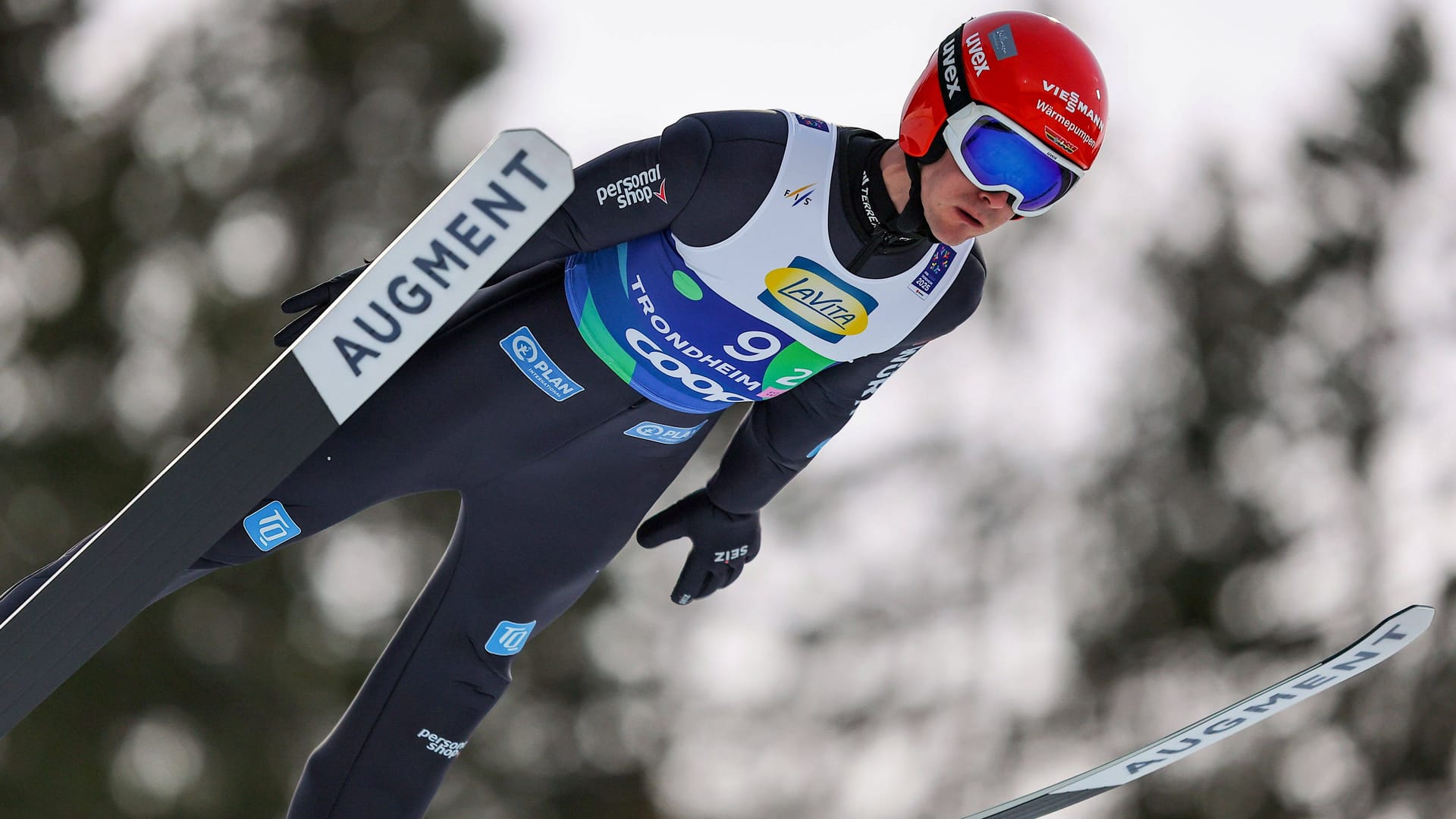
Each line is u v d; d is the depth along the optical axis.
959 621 52.81
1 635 8.03
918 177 8.34
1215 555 51.84
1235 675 50.88
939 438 54.34
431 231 7.45
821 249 8.58
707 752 47.38
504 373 9.22
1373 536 52.38
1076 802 11.30
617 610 45.41
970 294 9.34
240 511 7.88
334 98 46.97
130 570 7.97
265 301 44.78
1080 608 52.41
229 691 41.91
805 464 10.38
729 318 8.87
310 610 43.06
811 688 51.62
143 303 45.06
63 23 46.50
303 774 9.57
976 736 52.09
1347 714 48.22
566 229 8.58
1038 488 53.84
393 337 7.61
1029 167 8.07
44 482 43.44
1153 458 53.47
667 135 8.41
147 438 43.94
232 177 46.12
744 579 51.44
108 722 41.16
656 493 10.06
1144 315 55.25
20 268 45.53
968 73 8.09
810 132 8.52
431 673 9.53
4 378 44.69
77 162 45.97
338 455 9.09
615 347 9.10
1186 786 48.22
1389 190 56.00
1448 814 47.72
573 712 44.78
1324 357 54.12
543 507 9.62
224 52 46.50
